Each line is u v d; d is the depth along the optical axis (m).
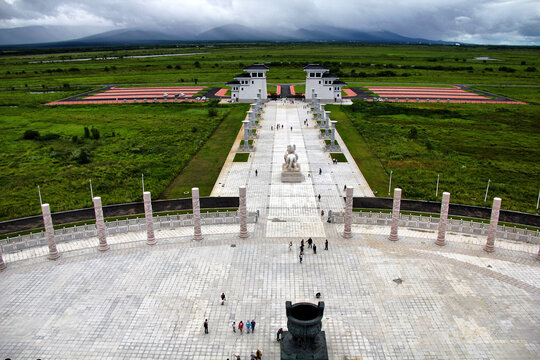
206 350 35.81
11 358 34.84
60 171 85.38
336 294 42.94
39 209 67.06
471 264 48.19
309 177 80.06
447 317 39.47
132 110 143.50
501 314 39.84
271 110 143.00
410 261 48.88
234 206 66.88
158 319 39.53
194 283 44.94
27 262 49.12
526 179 80.50
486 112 136.12
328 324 38.66
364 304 41.34
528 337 36.94
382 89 183.50
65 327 38.50
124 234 56.31
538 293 42.88
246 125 96.50
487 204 68.25
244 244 53.28
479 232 55.69
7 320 39.31
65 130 117.62
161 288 44.12
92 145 103.12
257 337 37.12
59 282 45.19
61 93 176.62
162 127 120.25
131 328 38.41
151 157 93.69
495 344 36.16
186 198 71.06
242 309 40.78
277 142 104.50
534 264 48.19
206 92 178.25
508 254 50.44
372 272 46.69
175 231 57.12
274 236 55.53
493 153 96.38
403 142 104.00
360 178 79.69
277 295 42.84
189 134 112.06
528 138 108.06
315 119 128.62
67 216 64.75
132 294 43.16
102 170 85.50
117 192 73.94
